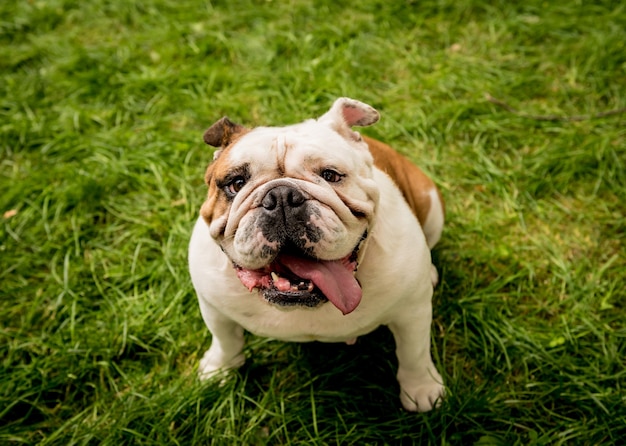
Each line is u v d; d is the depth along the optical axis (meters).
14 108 1.86
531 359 1.30
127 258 1.50
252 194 0.97
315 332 1.13
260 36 2.02
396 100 1.81
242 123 1.76
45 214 1.55
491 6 2.05
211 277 1.09
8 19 2.19
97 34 2.14
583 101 1.75
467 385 1.29
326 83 1.81
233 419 1.24
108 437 1.22
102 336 1.38
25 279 1.48
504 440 1.19
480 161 1.61
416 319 1.14
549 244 1.47
